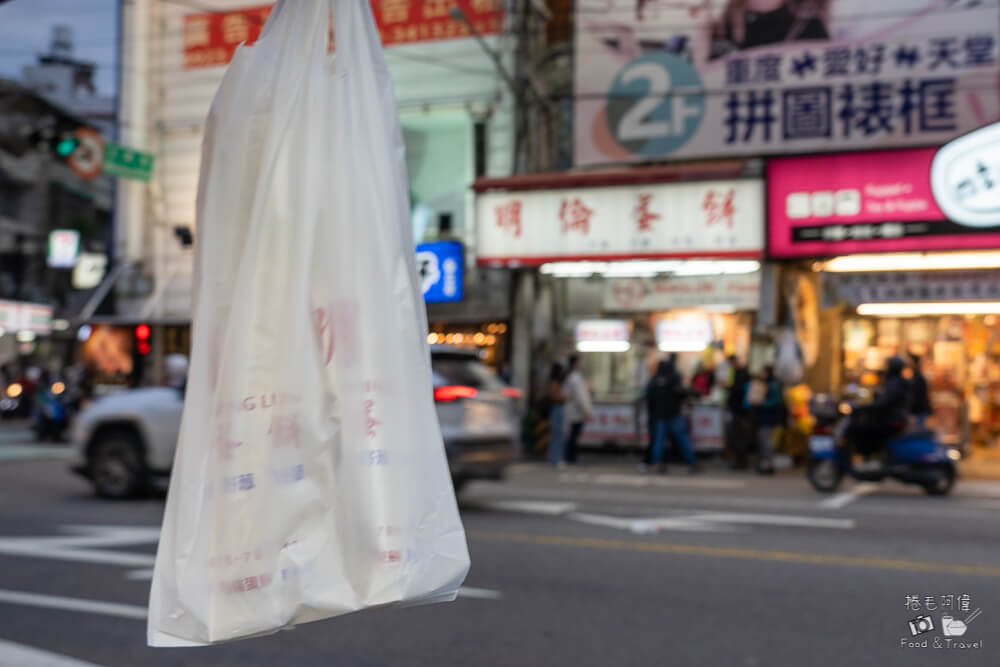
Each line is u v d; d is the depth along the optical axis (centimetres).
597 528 906
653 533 876
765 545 811
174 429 1100
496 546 811
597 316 1825
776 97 1648
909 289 1567
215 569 158
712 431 1672
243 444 160
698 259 1608
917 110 1577
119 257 2300
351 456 163
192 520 160
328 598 159
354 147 172
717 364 1723
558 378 1616
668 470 1540
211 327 166
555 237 1688
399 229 175
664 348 1773
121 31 2248
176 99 2228
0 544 838
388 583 161
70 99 4291
